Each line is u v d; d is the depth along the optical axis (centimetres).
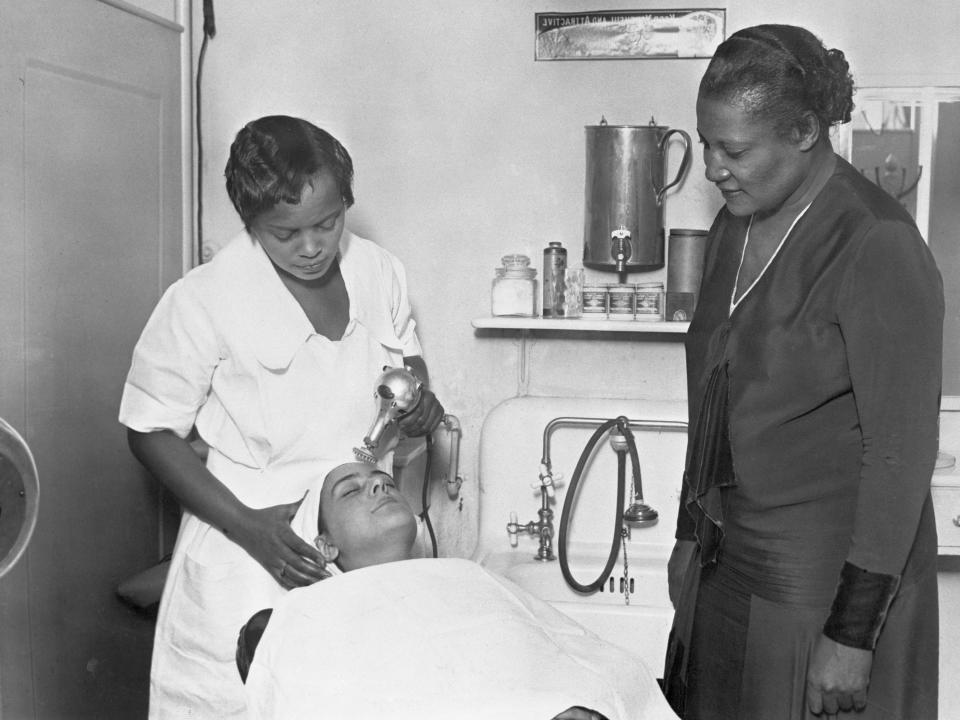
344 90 238
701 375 160
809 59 139
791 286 144
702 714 161
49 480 189
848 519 143
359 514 167
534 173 233
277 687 142
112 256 208
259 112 241
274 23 238
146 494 222
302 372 177
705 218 229
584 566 225
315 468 179
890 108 222
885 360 133
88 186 199
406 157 237
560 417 230
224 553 175
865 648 136
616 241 217
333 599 153
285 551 168
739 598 154
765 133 138
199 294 173
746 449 149
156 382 173
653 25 225
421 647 143
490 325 221
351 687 138
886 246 134
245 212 163
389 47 235
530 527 230
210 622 173
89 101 198
